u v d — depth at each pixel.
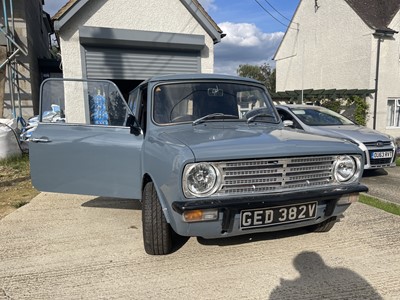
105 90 3.65
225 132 3.01
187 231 2.49
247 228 2.53
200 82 3.67
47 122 3.67
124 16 8.73
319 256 3.01
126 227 3.78
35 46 13.42
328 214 2.81
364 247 3.19
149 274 2.72
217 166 2.39
